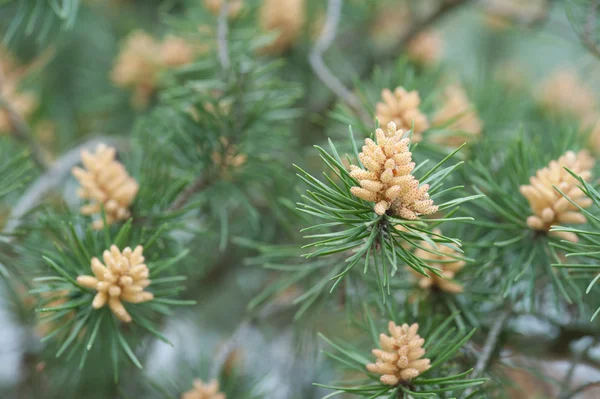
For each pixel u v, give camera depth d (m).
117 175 0.57
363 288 0.59
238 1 0.68
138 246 0.53
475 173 0.59
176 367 0.66
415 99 0.57
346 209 0.50
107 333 0.58
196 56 0.69
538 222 0.54
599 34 0.64
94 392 0.67
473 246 0.54
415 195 0.49
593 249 0.53
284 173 0.63
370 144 0.49
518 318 0.58
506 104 0.69
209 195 0.61
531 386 0.64
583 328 0.58
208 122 0.60
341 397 0.68
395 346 0.52
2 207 0.63
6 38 0.63
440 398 0.53
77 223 0.58
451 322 0.56
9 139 0.65
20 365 0.70
